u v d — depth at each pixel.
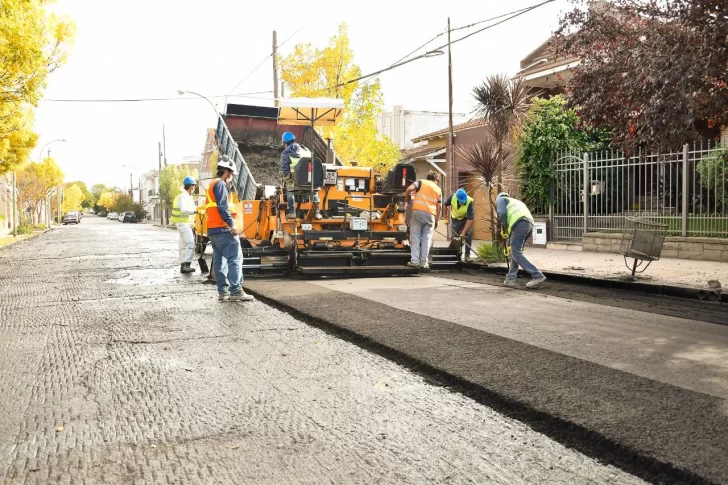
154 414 4.23
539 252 15.38
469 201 13.34
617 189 14.77
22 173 51.56
